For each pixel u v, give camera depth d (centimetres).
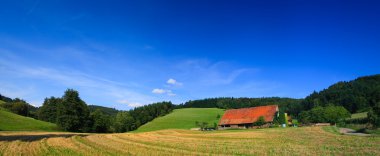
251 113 11494
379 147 3403
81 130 9788
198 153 3136
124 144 4078
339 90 17062
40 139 4669
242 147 3691
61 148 3522
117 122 13562
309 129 7462
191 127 12406
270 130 7644
